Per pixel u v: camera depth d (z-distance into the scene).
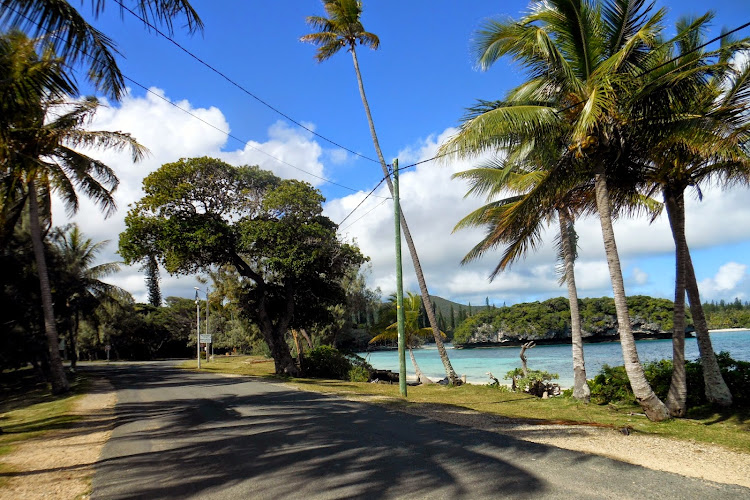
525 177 12.55
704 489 5.02
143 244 23.08
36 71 7.80
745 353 38.69
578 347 13.73
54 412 13.12
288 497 5.04
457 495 4.91
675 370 11.47
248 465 6.36
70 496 5.40
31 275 24.59
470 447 7.00
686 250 12.31
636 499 4.72
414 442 7.43
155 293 83.44
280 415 10.55
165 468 6.40
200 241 22.41
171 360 62.12
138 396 15.88
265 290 26.88
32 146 11.89
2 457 7.64
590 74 10.36
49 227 19.69
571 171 10.88
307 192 23.92
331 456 6.66
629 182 11.69
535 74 10.80
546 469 5.77
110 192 18.23
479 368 40.94
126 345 67.25
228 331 57.38
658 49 10.03
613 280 10.62
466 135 9.81
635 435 8.10
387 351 89.00
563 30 10.19
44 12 6.21
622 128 10.41
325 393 15.31
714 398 11.70
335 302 28.61
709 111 10.77
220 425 9.52
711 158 10.23
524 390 16.39
